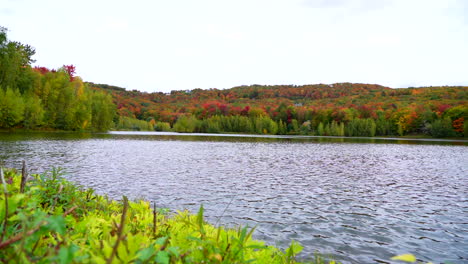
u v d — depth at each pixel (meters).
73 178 17.16
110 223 2.74
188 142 61.38
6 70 65.94
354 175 22.20
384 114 147.25
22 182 2.42
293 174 21.88
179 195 14.04
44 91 73.94
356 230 9.98
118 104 184.50
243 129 157.00
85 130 85.62
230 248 1.99
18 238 1.42
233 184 17.30
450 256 8.11
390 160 33.97
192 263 1.84
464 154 43.59
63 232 1.46
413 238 9.39
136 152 34.84
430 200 14.66
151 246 1.52
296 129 152.38
